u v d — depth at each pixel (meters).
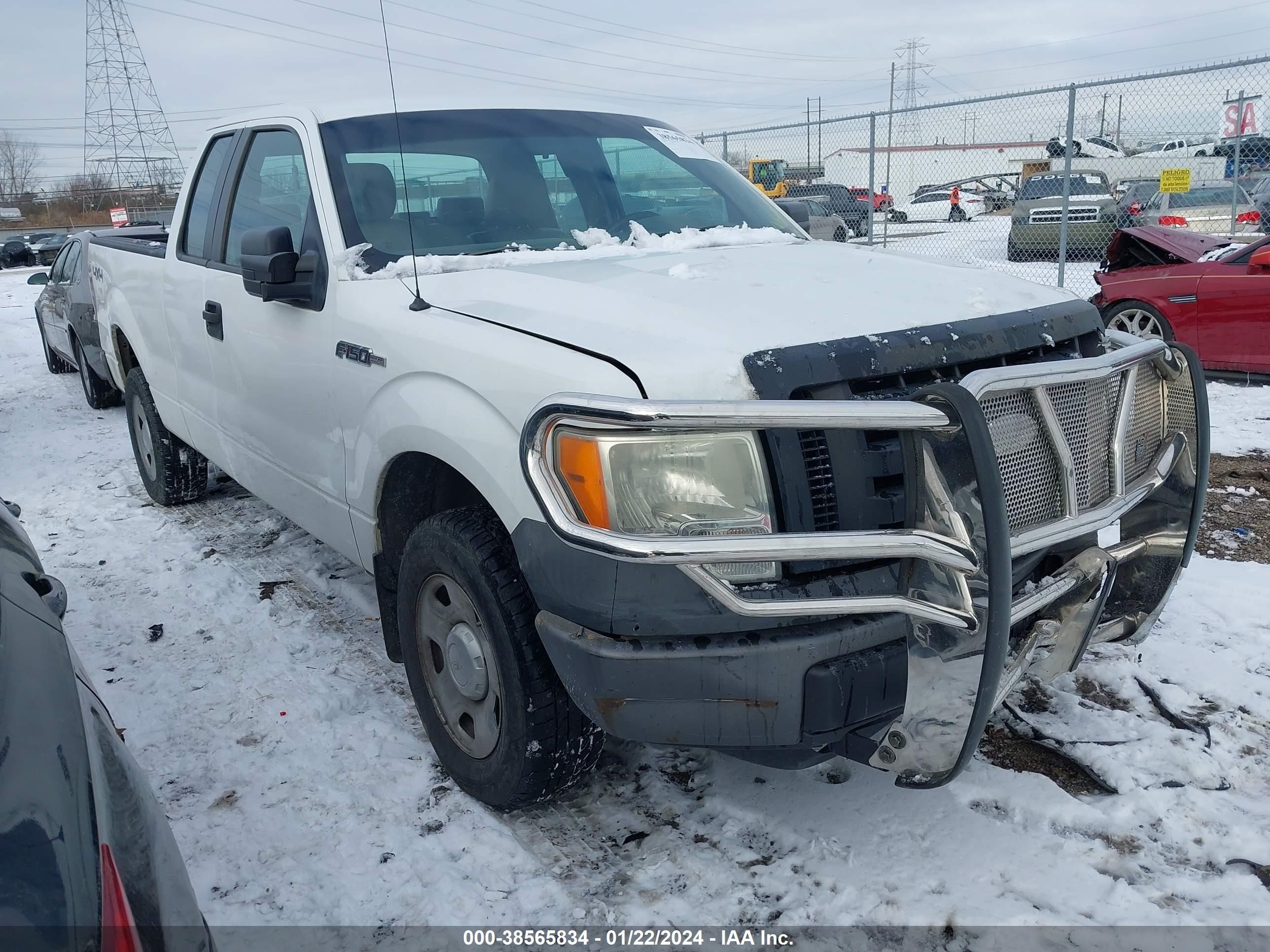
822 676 1.99
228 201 3.98
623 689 2.08
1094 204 14.29
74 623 4.03
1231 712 2.96
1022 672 2.21
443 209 3.26
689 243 3.27
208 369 4.07
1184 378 2.64
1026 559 2.28
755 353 2.05
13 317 18.75
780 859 2.41
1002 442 2.14
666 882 2.36
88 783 1.33
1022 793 2.60
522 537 2.22
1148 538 2.71
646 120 4.09
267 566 4.56
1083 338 2.63
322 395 3.06
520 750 2.42
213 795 2.80
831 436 2.04
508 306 2.54
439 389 2.50
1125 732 2.86
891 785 2.68
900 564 1.99
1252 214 12.94
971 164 23.75
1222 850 2.38
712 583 1.91
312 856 2.51
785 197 16.47
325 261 3.08
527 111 3.74
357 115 3.44
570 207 3.43
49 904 1.13
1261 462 5.50
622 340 2.18
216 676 3.51
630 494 1.97
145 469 5.62
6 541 1.83
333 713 3.22
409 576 2.71
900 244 17.73
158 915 1.31
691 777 2.79
